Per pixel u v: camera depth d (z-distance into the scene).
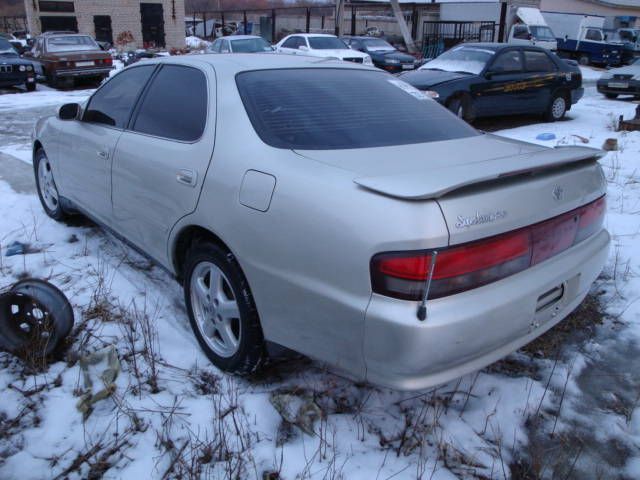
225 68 3.09
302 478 2.24
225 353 2.86
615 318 3.54
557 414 2.70
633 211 5.36
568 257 2.56
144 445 2.42
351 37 20.27
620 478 2.36
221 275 2.79
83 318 3.32
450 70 10.48
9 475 2.26
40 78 17.59
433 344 2.03
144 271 4.04
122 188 3.52
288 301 2.36
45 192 5.07
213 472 2.28
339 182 2.23
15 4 55.62
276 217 2.36
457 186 2.02
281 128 2.70
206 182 2.73
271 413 2.60
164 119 3.28
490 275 2.17
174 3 32.59
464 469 2.35
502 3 26.53
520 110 10.73
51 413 2.59
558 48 29.48
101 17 30.64
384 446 2.45
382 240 2.03
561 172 2.53
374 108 3.06
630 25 33.91
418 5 32.38
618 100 15.70
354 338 2.14
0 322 2.96
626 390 2.90
